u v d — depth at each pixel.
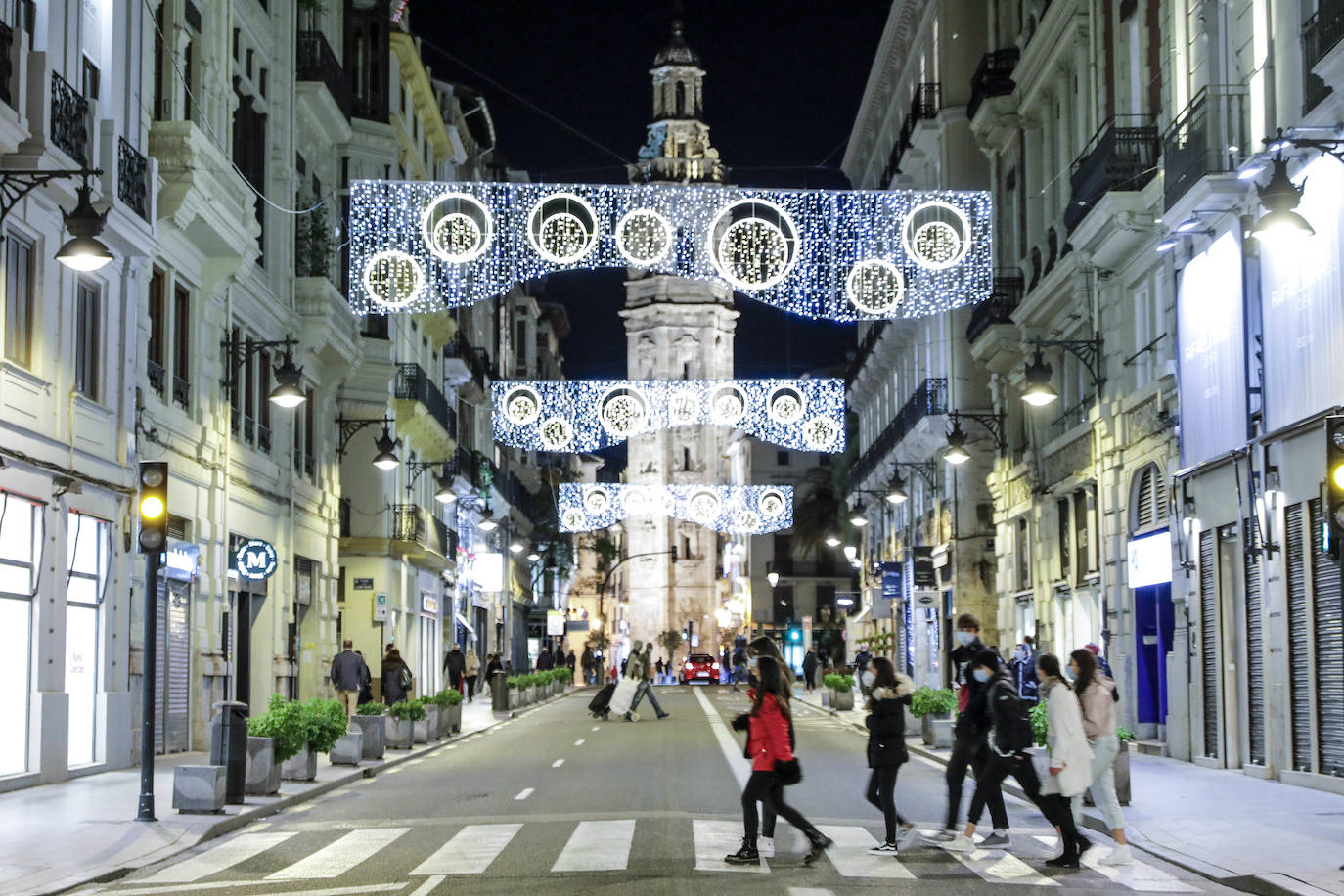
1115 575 29.44
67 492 21.38
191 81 27.61
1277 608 21.45
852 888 12.11
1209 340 23.77
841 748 28.92
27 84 19.72
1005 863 13.76
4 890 11.98
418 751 27.36
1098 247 28.39
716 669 84.00
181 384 27.05
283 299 33.62
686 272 27.44
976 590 47.50
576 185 26.86
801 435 58.59
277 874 13.07
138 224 22.98
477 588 66.00
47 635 20.88
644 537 122.06
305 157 37.03
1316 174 19.73
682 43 120.75
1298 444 20.62
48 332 21.00
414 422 47.78
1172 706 25.88
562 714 44.03
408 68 49.22
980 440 47.53
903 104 57.91
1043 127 36.75
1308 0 20.47
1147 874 13.16
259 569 24.05
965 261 43.00
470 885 12.21
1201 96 23.22
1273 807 17.59
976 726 15.16
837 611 98.75
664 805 18.30
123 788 19.89
